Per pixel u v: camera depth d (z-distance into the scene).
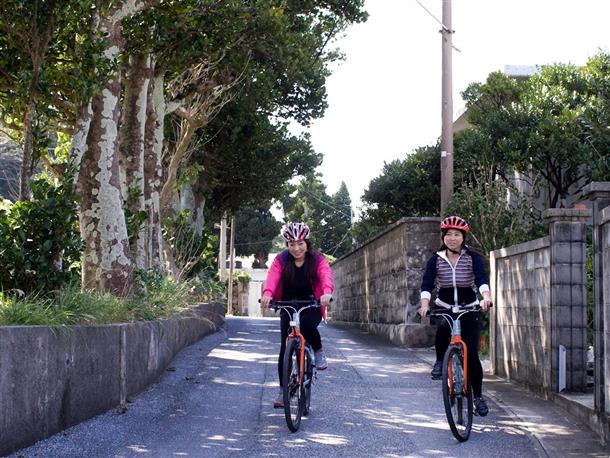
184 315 14.62
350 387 10.65
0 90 12.64
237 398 9.67
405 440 7.62
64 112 14.80
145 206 17.80
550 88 21.02
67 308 8.11
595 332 7.93
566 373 9.57
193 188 28.12
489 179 17.89
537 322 10.37
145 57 15.70
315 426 8.20
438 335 8.22
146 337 10.05
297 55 20.77
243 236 64.38
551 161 20.19
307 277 8.45
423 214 26.27
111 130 12.78
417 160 25.72
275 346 15.98
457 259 8.22
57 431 7.20
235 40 16.70
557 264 9.67
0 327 6.17
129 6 12.90
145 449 7.05
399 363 13.44
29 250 9.53
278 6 16.67
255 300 62.84
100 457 6.68
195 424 8.20
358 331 22.77
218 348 15.16
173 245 22.36
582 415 8.44
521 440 7.71
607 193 7.87
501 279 12.16
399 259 18.36
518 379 11.20
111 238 12.66
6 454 6.20
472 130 21.64
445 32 17.08
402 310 17.89
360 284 25.41
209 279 23.52
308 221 68.94
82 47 11.47
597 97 20.02
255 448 7.22
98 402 8.21
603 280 7.77
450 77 17.14
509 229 16.80
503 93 22.88
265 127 27.52
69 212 9.84
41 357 6.85
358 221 29.70
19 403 6.44
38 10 10.71
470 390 7.95
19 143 13.34
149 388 10.09
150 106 17.72
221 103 21.84
